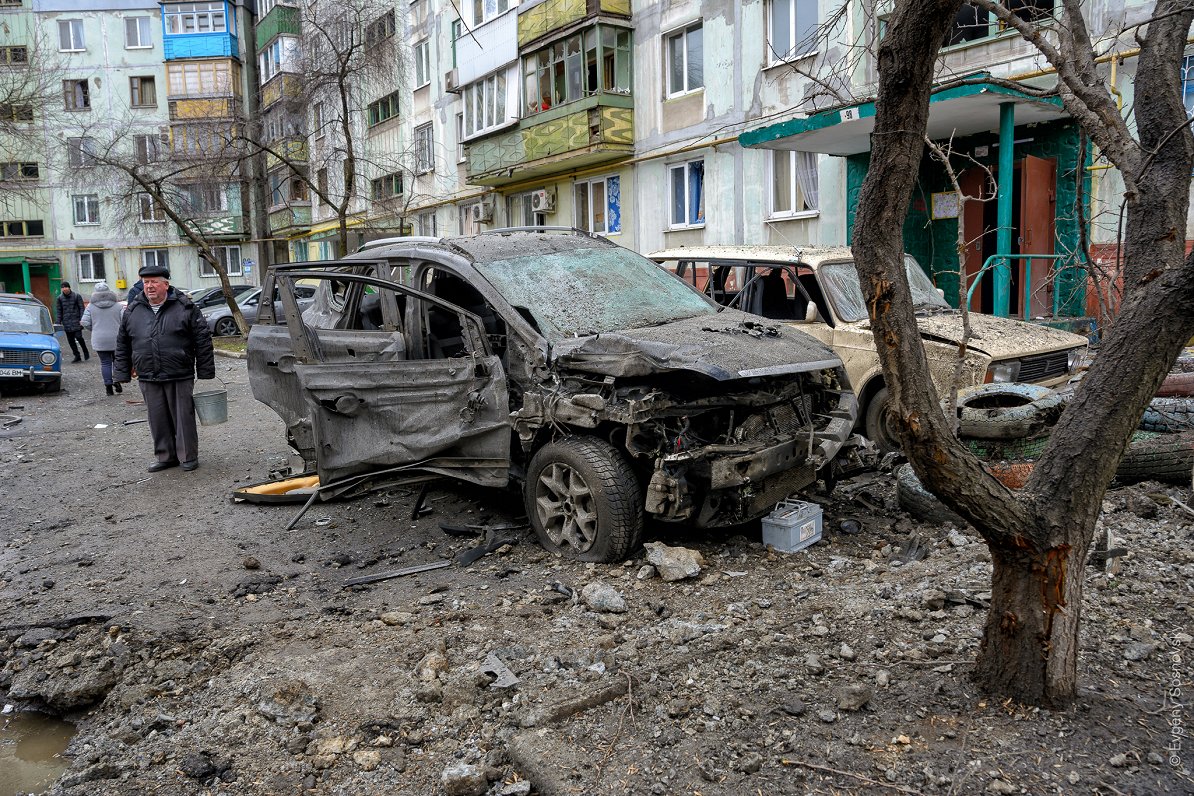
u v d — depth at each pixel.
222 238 37.50
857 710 2.95
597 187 20.45
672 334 4.86
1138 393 2.60
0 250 38.03
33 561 5.41
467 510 5.95
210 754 3.06
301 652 3.81
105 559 5.38
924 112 2.38
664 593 4.28
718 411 4.85
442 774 2.80
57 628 4.30
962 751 2.67
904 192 2.44
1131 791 2.44
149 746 3.15
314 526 5.86
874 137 2.45
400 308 6.22
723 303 8.27
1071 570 2.75
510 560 4.93
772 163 15.68
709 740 2.86
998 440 5.08
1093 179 10.82
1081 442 2.66
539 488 5.00
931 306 7.79
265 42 32.66
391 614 4.13
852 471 5.52
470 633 3.92
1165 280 2.54
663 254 8.97
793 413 5.14
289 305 5.86
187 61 36.97
